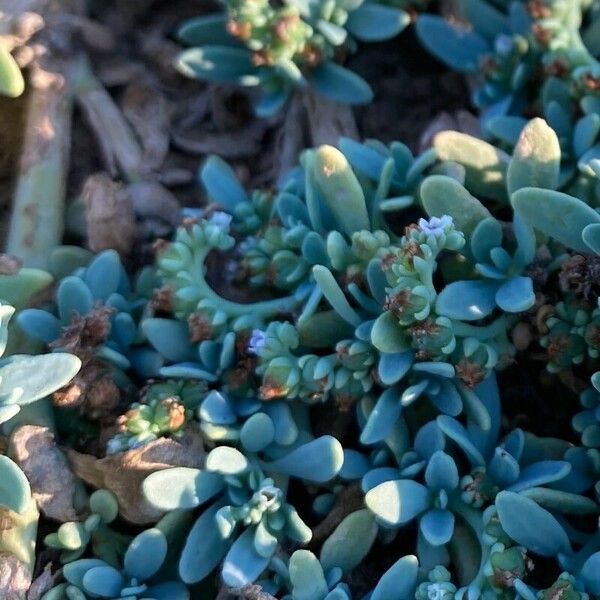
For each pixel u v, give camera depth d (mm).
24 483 299
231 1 340
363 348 314
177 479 305
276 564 308
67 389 316
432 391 314
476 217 319
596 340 311
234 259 334
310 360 315
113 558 313
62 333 319
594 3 346
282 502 310
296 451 311
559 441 316
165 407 312
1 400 305
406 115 359
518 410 327
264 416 311
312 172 323
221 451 305
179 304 322
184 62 344
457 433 308
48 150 341
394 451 314
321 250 323
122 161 348
